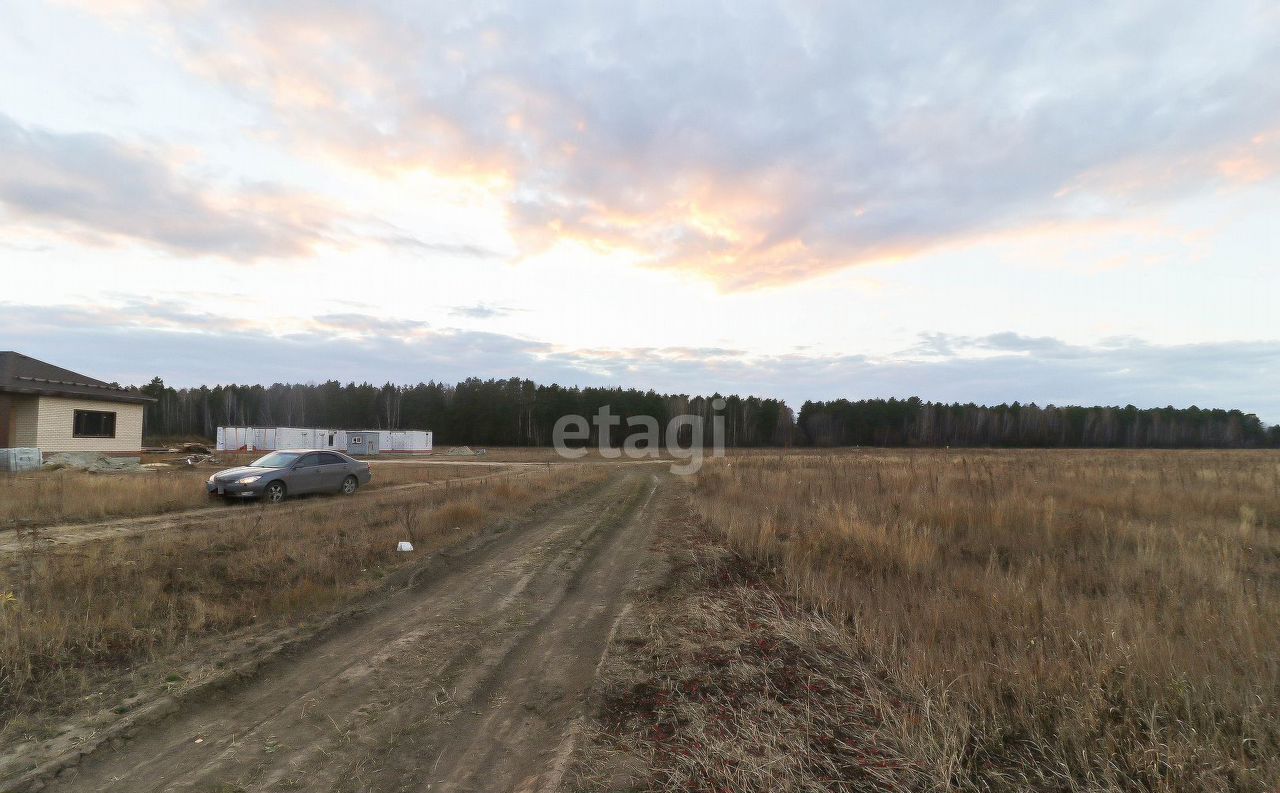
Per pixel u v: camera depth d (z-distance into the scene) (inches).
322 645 211.5
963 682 157.6
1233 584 239.9
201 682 172.6
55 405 940.6
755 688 171.0
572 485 820.0
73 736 142.1
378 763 136.2
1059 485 568.1
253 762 135.1
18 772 126.9
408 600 270.1
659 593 278.7
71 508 460.4
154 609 235.0
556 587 297.3
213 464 1052.5
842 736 144.3
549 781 126.5
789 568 288.2
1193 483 567.5
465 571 328.2
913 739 136.8
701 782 125.6
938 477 643.5
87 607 222.5
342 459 675.4
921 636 193.9
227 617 227.5
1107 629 177.2
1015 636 185.8
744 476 781.9
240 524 406.6
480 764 136.6
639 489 828.0
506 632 229.5
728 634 215.0
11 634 183.6
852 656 188.1
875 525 359.9
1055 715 145.9
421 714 161.0
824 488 577.3
